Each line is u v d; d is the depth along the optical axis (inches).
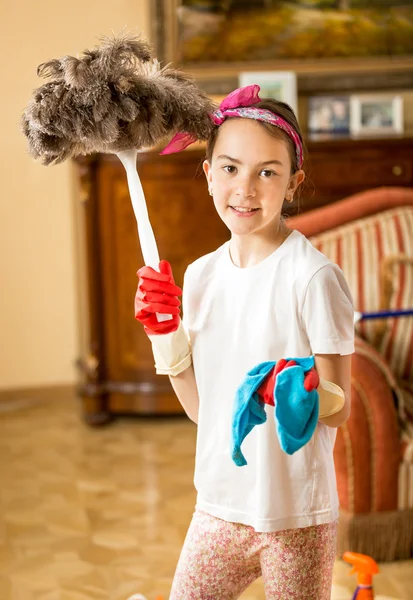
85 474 116.1
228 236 134.0
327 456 45.4
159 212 132.6
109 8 146.3
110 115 40.1
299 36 144.9
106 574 86.0
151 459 121.6
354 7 144.8
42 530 97.6
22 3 144.6
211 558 46.7
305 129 146.2
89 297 135.5
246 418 38.3
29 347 153.6
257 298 44.8
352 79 145.6
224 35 144.3
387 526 85.0
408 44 145.9
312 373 37.1
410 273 101.1
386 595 78.8
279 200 43.6
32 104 41.0
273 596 45.4
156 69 44.0
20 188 148.9
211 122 44.1
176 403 137.2
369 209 104.2
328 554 45.8
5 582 84.7
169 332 45.6
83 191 133.0
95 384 136.9
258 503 44.4
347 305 43.8
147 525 98.2
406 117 147.6
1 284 151.3
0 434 136.5
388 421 83.7
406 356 100.1
